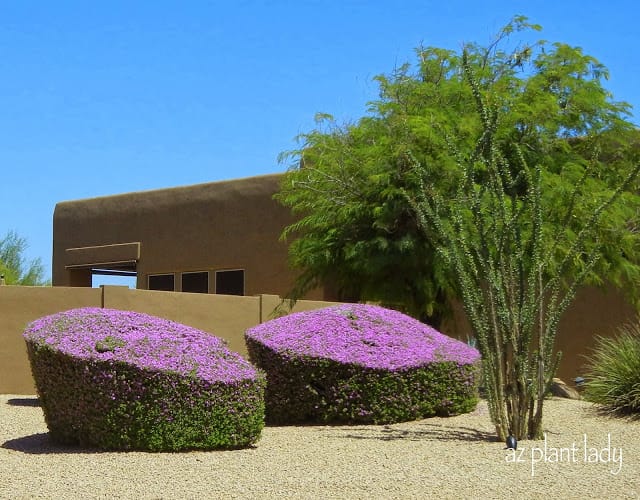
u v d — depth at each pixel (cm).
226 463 877
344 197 1748
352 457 908
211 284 2538
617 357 1283
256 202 2450
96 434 946
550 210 1541
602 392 1252
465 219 1362
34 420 1208
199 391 943
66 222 2903
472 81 1004
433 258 1639
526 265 1050
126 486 771
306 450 958
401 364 1182
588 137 1608
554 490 755
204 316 1659
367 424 1167
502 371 1005
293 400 1178
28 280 3822
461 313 2022
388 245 1670
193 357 968
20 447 991
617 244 1647
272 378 1184
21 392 1497
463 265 1077
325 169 1792
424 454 922
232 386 959
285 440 1034
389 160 1670
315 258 1780
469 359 1266
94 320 1014
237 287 2486
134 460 889
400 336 1244
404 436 1055
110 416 937
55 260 2922
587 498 730
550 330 1006
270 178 2423
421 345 1243
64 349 950
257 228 2444
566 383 1933
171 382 934
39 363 979
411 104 1712
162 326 1026
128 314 1043
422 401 1203
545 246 1473
